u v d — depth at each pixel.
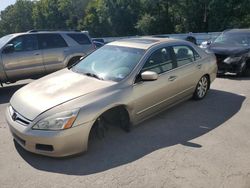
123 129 4.75
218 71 9.13
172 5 47.06
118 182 3.44
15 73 7.99
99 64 5.00
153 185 3.38
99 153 4.08
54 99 3.93
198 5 43.22
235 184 3.40
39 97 4.05
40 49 8.38
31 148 3.78
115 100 4.16
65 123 3.67
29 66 8.21
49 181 3.47
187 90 5.88
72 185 3.39
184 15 44.94
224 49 9.23
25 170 3.69
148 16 47.53
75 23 75.38
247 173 3.61
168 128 4.96
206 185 3.38
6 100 7.08
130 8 53.06
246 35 9.98
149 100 4.80
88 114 3.82
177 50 5.62
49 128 3.65
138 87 4.56
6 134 4.75
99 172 3.64
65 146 3.72
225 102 6.43
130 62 4.78
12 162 3.86
